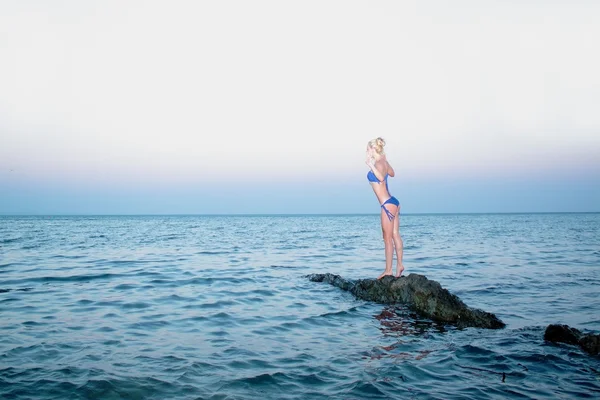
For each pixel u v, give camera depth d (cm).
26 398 465
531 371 563
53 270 1530
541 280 1338
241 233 4728
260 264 1778
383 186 1030
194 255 2141
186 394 483
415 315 900
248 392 490
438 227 6266
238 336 737
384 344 693
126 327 787
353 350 658
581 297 1079
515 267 1641
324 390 497
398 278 1020
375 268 1653
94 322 820
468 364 592
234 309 953
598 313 905
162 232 4900
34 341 683
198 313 910
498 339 716
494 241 3097
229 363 591
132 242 3092
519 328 791
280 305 998
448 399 471
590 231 4700
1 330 746
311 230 5619
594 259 1908
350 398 473
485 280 1340
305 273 1516
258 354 635
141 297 1075
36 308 933
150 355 623
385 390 496
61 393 480
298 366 581
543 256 2039
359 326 812
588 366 583
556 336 702
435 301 896
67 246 2644
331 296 1107
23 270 1521
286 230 5644
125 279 1352
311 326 811
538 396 481
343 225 8106
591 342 649
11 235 3856
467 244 2795
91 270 1545
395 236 1059
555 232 4497
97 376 532
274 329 787
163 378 530
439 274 1466
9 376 528
